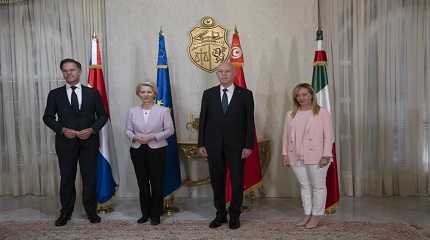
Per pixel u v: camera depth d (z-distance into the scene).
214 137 3.59
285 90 4.72
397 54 4.70
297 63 4.70
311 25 4.68
